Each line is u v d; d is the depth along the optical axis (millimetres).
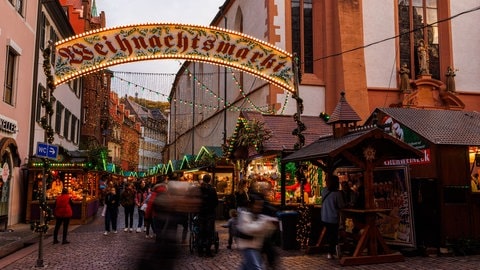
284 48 27250
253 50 16422
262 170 19156
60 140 28703
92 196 26562
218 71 40562
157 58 15664
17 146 19484
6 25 18516
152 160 99875
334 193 11242
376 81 27562
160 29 15727
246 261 6527
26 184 21375
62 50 14945
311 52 28016
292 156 13125
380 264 10531
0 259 11508
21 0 20688
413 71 28625
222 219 22656
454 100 27594
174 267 5207
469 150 12844
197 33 16062
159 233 5234
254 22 30234
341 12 27141
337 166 12445
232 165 24812
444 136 12453
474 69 29344
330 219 11148
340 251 11039
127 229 17219
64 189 14438
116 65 15516
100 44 15297
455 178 12195
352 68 26609
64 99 29766
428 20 29516
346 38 26844
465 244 11789
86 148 33375
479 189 12742
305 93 26984
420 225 11898
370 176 10953
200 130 47312
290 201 16000
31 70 22141
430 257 11461
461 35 29484
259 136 16375
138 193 19453
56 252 12445
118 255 11820
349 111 11891
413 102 26984
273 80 16438
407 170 11688
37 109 22906
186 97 54719
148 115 96875
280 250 12648
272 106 26406
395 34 28234
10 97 19625
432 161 12305
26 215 20672
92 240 14891
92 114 39625
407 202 11625
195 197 5520
